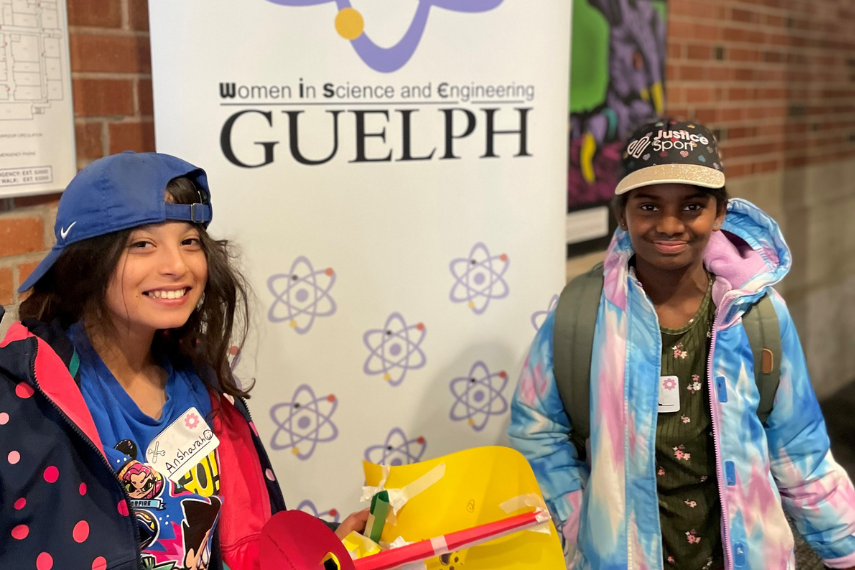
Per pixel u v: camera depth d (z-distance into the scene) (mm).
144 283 928
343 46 1508
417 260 1648
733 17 3158
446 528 1080
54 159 1563
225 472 1106
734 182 3367
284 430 1608
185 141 1428
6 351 845
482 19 1614
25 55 1485
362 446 1685
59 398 856
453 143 1635
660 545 1170
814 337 4125
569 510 1251
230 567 1090
